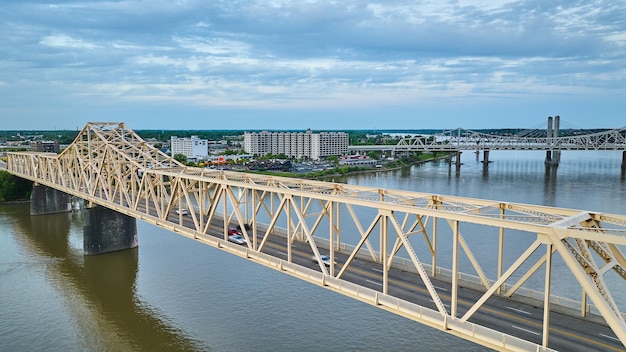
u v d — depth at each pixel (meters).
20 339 49.31
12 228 98.38
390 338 46.97
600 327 30.78
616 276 59.72
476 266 37.03
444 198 40.56
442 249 70.88
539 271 62.28
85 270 70.06
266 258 43.78
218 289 60.28
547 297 25.91
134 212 65.81
